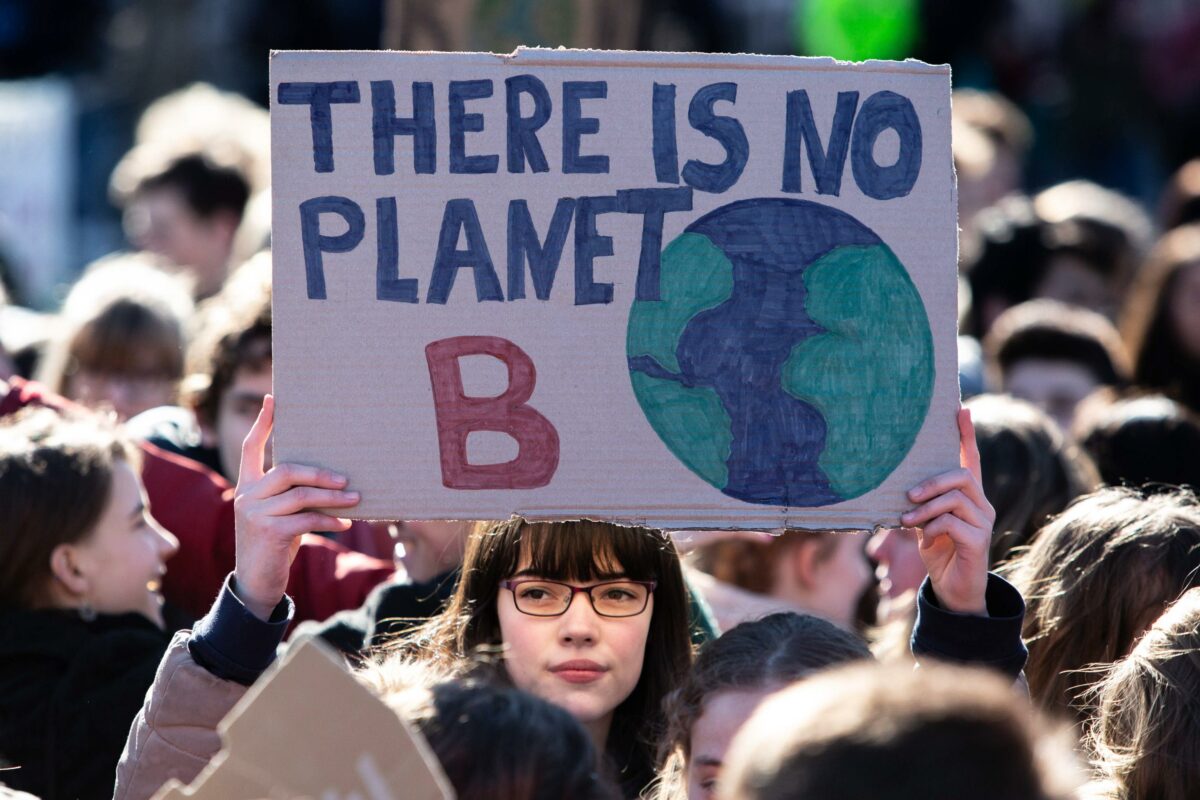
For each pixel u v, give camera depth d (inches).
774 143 356.5
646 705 402.9
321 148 350.0
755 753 222.8
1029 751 215.2
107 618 447.2
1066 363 716.7
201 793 246.2
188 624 492.4
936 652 349.1
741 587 559.2
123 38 1371.8
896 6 1263.5
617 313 351.6
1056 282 859.4
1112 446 573.6
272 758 246.8
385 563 524.4
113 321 647.8
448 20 762.2
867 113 358.3
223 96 1048.2
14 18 1418.6
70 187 1171.9
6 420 478.9
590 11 775.1
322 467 345.7
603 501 348.8
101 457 451.8
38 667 432.5
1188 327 753.6
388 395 346.9
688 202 354.0
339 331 347.6
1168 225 1018.7
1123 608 398.9
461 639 393.4
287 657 249.3
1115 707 353.4
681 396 351.6
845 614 559.2
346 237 348.8
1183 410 615.8
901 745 212.5
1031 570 425.1
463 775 277.7
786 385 352.8
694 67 355.9
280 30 1364.4
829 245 355.6
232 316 569.0
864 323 354.9
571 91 353.7
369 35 1376.7
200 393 578.6
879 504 351.9
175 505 518.0
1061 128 1475.1
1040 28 1476.4
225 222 877.2
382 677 328.5
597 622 385.7
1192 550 402.3
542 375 349.4
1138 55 1475.1
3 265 965.2
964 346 777.6
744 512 350.0
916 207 357.7
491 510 346.9
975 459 355.6
